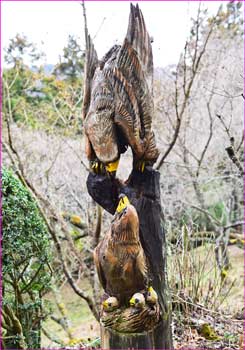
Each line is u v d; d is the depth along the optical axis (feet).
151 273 5.40
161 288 5.45
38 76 16.97
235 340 8.65
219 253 13.70
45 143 16.97
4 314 8.73
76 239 15.49
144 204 5.41
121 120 5.14
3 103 15.02
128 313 5.14
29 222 8.42
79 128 16.31
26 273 8.85
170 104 17.08
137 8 5.33
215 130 18.25
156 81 16.31
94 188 5.49
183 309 9.61
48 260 9.03
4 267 8.16
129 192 5.38
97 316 12.39
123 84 5.14
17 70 15.53
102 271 5.28
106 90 5.17
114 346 5.23
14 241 8.16
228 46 18.11
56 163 16.79
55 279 12.49
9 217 8.09
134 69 5.21
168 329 5.51
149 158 5.44
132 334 5.16
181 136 17.62
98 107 5.17
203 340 8.78
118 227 5.06
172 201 16.88
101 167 5.45
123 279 5.16
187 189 18.56
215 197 19.25
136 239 5.10
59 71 16.92
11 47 16.87
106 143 5.16
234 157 10.55
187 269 10.20
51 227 12.42
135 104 5.18
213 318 9.77
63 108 19.11
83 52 15.10
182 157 17.01
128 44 5.17
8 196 8.13
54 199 15.47
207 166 17.94
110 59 5.33
